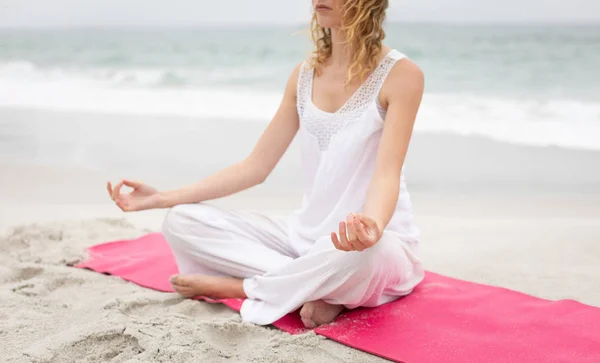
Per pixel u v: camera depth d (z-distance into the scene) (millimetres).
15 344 2285
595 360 2135
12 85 11211
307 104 2691
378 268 2342
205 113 8328
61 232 3723
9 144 6527
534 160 5773
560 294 2885
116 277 3051
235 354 2221
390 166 2412
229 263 2629
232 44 16188
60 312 2609
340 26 2525
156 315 2533
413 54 13234
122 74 12672
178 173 5430
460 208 4559
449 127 7234
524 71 10992
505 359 2152
